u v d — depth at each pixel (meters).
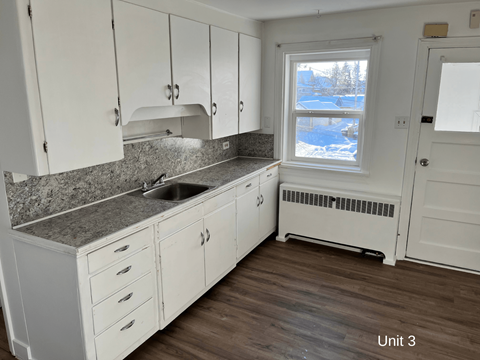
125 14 2.06
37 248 1.87
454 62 3.02
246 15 3.30
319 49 3.48
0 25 1.60
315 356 2.23
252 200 3.43
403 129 3.28
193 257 2.60
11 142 1.76
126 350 2.10
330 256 3.61
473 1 2.86
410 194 3.38
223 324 2.54
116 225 2.00
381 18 3.17
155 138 2.81
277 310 2.71
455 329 2.48
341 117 3.67
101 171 2.44
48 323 1.97
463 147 3.12
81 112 1.86
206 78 2.85
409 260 3.51
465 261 3.29
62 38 1.72
